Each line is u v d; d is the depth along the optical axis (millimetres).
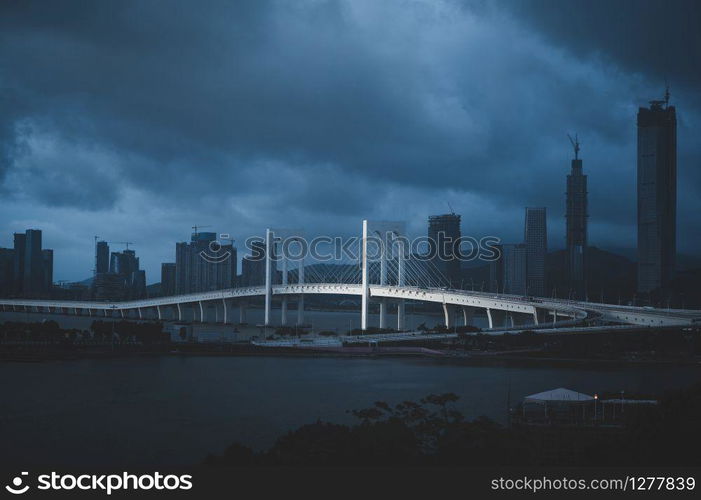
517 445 120812
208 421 172250
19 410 186375
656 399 171500
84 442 151750
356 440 118562
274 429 163875
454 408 181625
